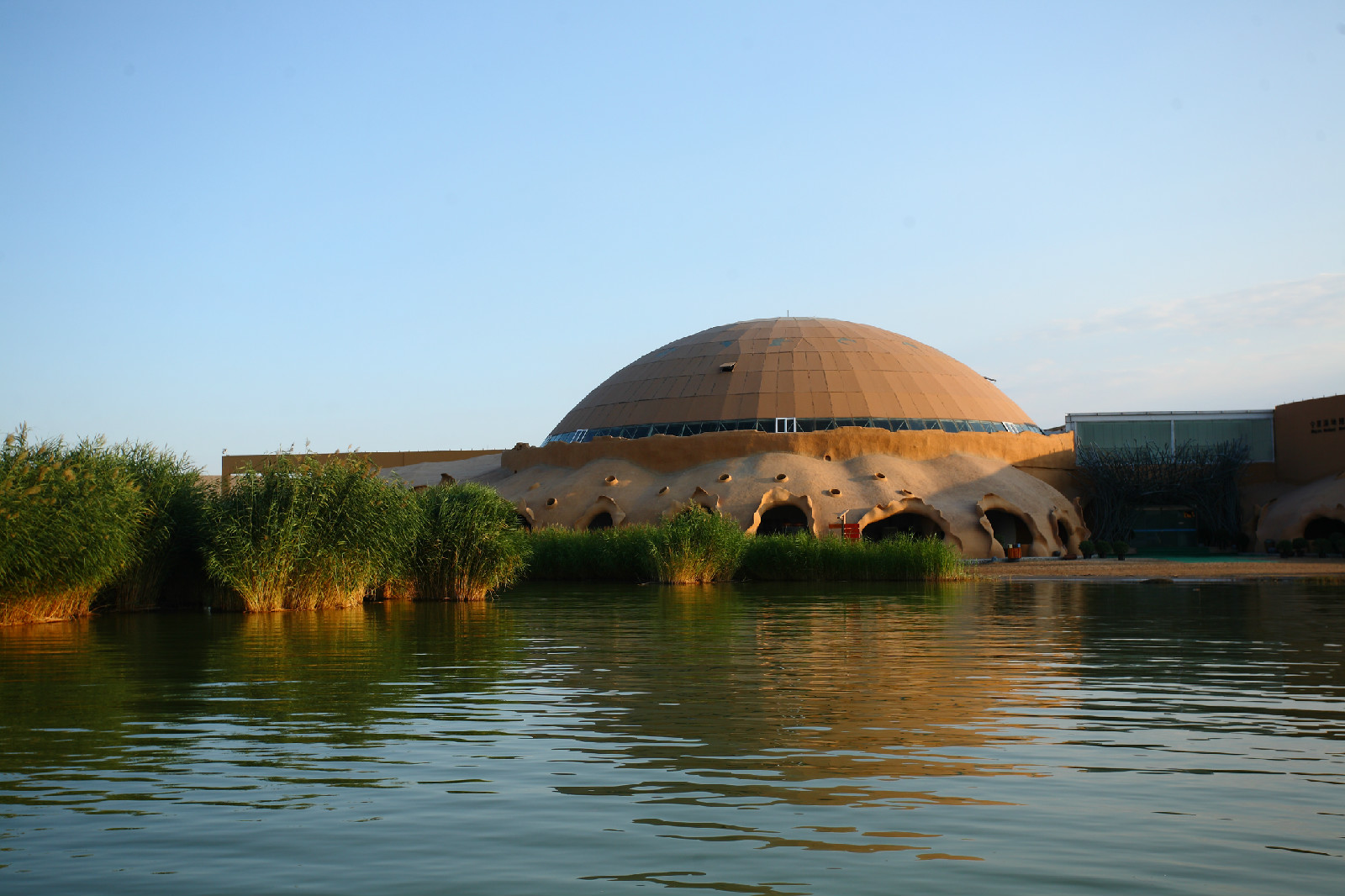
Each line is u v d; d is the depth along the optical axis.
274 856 8.27
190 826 9.07
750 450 71.69
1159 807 9.51
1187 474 73.81
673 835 8.73
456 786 10.31
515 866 8.02
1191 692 15.59
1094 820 9.14
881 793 9.98
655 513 66.31
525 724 13.34
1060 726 13.03
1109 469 75.00
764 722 13.36
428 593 36.75
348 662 19.45
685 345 86.12
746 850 8.36
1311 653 20.09
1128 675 17.28
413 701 15.11
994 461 74.75
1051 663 18.77
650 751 11.77
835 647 21.31
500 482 78.56
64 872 7.96
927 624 26.23
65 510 27.97
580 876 7.80
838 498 65.88
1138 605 31.61
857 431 72.31
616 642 22.47
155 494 33.12
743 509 64.62
